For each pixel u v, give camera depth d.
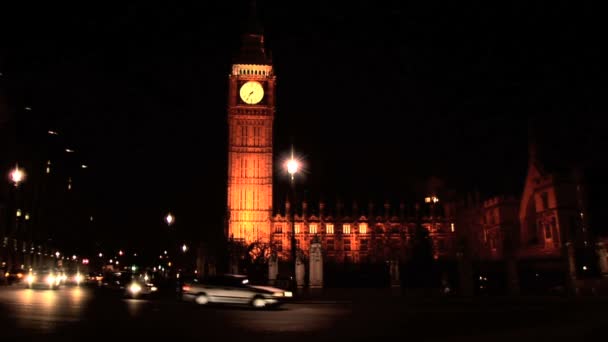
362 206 164.38
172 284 53.59
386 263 57.38
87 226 125.06
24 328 18.19
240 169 147.12
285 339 16.17
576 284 44.62
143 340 15.81
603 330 17.48
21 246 111.88
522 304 34.72
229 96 151.38
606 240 63.16
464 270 45.50
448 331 18.25
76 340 15.62
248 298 31.17
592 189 73.62
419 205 156.88
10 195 105.88
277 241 140.50
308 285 52.56
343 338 16.42
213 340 15.92
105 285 65.31
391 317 24.45
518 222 111.12
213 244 75.62
